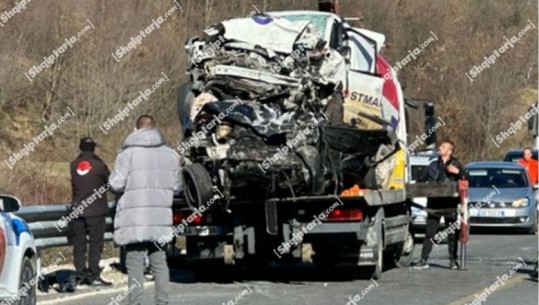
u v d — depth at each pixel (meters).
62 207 18.94
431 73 55.59
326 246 19.47
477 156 54.41
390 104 23.09
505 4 61.38
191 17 45.34
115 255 22.66
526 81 58.25
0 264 12.66
